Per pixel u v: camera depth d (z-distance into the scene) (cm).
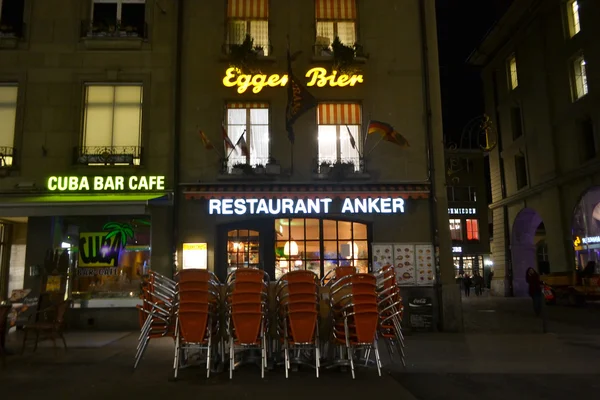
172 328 737
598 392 620
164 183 1266
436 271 1249
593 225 2423
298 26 1360
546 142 2759
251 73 1311
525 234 3156
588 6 2405
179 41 1328
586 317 1703
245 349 731
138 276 1259
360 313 692
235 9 1366
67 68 1314
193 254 1241
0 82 1308
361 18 1367
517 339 1100
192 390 621
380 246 1256
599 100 2322
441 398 589
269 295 754
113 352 916
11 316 930
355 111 1342
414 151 1313
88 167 1272
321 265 1282
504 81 3306
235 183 1262
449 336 1145
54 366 783
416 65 1352
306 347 712
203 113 1309
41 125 1287
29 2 1336
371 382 665
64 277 1252
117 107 1321
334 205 1267
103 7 1362
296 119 1273
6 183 1255
